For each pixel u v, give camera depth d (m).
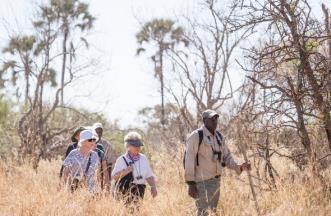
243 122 12.47
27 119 26.39
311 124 12.15
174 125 20.30
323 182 11.45
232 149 14.16
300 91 11.73
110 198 10.72
